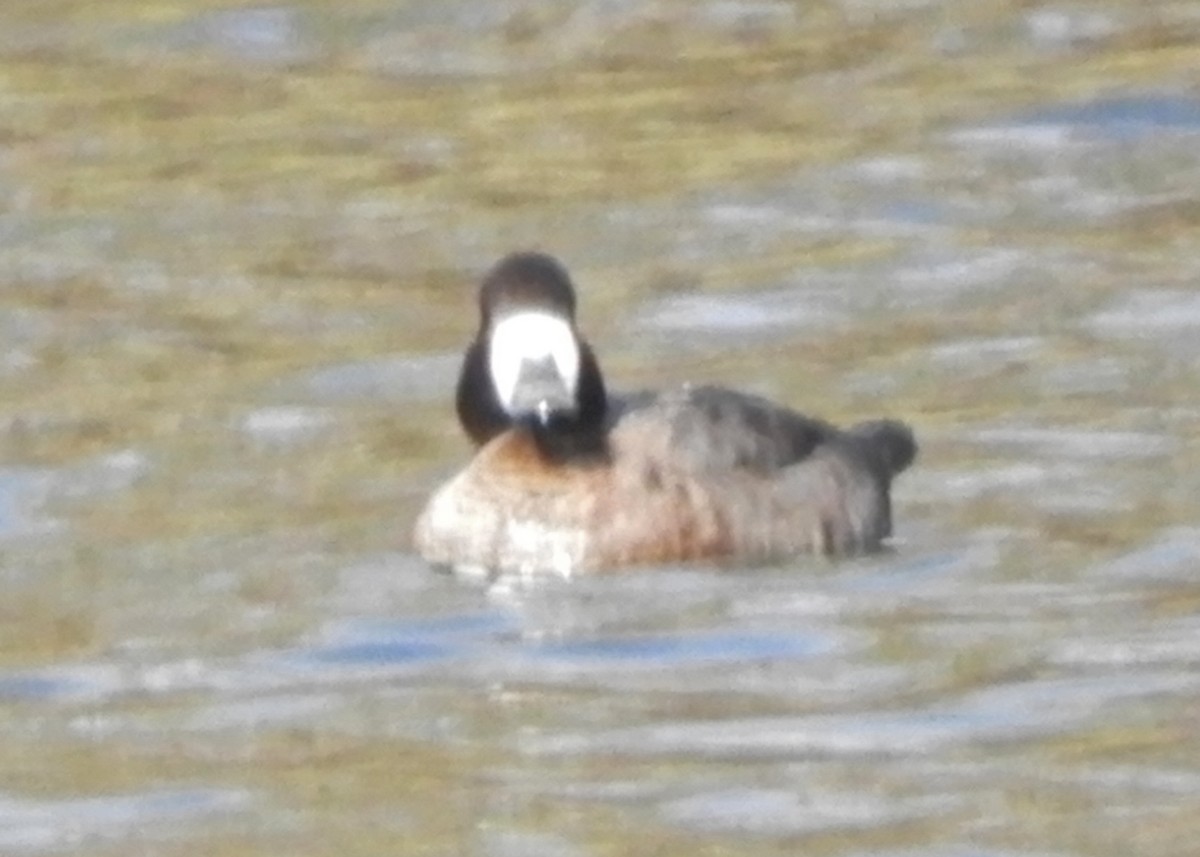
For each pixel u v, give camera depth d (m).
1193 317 20.72
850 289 21.67
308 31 26.61
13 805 14.45
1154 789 14.17
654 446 17.23
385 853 13.82
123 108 25.14
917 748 14.73
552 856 13.68
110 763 14.88
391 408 19.77
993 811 13.99
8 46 26.25
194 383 20.28
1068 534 17.27
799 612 16.41
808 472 17.33
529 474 17.19
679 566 17.05
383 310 21.53
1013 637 15.94
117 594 16.91
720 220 22.95
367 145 24.45
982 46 26.03
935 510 17.78
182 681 15.80
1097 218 22.80
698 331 21.03
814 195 23.38
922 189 23.41
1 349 21.06
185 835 14.07
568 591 16.78
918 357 20.33
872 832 13.86
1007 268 21.91
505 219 23.08
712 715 15.18
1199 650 15.64
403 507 18.11
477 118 24.89
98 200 23.59
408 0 27.17
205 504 18.19
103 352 20.95
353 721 15.29
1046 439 18.77
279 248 22.75
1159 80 25.08
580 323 21.30
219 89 25.52
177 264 22.48
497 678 15.73
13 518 18.02
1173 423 18.89
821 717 15.11
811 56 25.91
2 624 16.55
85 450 19.14
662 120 24.75
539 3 27.22
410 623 16.45
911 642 15.95
